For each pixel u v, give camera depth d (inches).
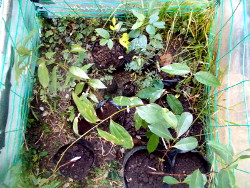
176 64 47.1
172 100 58.7
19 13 61.1
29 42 67.8
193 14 72.5
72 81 66.0
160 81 66.6
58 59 75.7
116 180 66.3
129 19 76.4
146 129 65.6
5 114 55.1
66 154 63.2
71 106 67.4
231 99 61.6
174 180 45.5
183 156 60.4
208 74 49.7
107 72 71.4
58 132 70.1
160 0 69.2
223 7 66.8
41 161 67.9
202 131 69.6
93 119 44.7
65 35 76.7
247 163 54.9
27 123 69.8
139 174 58.2
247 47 61.7
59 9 75.2
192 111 70.6
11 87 57.8
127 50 64.4
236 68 62.6
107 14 76.2
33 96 72.1
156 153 59.8
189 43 75.6
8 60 55.6
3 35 54.1
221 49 66.3
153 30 60.0
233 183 36.4
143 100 66.7
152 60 68.7
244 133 57.2
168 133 44.1
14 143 61.1
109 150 68.6
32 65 71.2
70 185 65.2
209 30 71.8
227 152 38.2
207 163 58.9
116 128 43.8
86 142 65.4
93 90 69.7
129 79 73.0
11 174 56.7
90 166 62.7
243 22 63.4
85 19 77.2
